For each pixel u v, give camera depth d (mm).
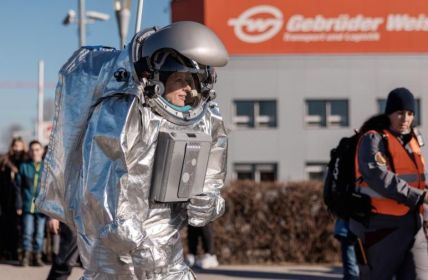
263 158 38500
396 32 37750
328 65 38094
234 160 38562
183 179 4441
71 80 4652
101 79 4531
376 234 6199
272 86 38344
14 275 11023
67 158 4648
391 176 6070
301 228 12336
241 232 12328
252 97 38281
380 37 37750
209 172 4883
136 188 4250
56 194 4727
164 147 4332
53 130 4727
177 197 4449
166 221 4555
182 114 4453
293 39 37750
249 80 38281
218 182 4922
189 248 11734
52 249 12195
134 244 4090
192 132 4473
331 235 12336
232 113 38500
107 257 4289
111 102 4262
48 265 12141
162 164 4344
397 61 37844
